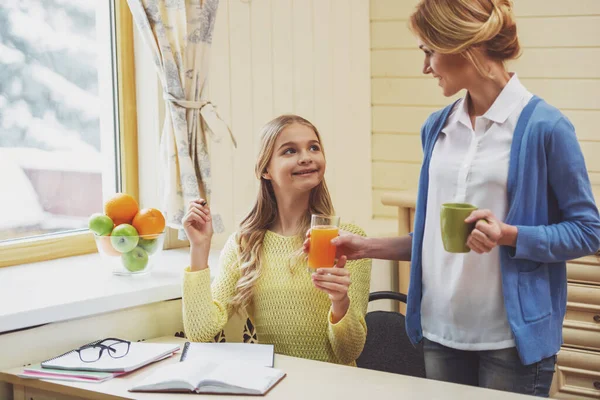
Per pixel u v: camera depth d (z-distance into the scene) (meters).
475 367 1.89
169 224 2.56
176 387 1.75
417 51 3.45
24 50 2.52
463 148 1.85
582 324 2.75
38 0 2.54
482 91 1.81
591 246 1.74
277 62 3.08
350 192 3.47
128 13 2.70
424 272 1.92
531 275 1.77
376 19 3.50
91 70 2.69
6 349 1.98
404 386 1.76
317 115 3.28
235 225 2.96
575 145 1.75
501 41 1.76
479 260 1.79
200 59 2.56
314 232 1.94
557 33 3.22
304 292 2.16
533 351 1.75
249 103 2.98
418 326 1.96
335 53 3.34
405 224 3.06
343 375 1.85
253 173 3.03
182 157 2.53
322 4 3.25
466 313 1.82
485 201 1.79
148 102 2.72
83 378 1.85
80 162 2.68
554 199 1.81
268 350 2.01
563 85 3.24
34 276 2.36
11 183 2.52
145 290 2.23
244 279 2.21
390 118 3.54
